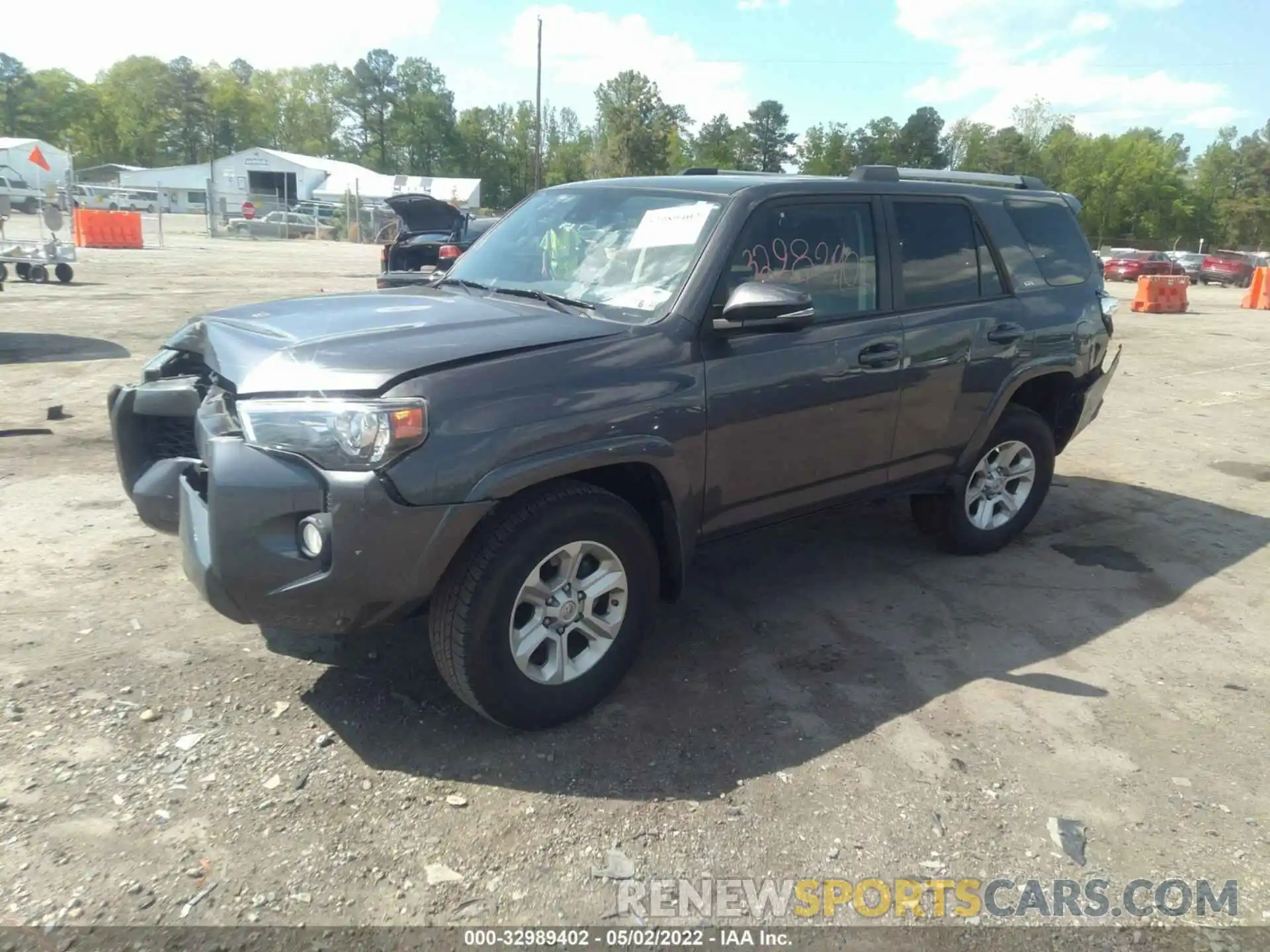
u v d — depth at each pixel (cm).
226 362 318
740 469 374
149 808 284
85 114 11306
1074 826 293
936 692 371
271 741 320
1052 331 497
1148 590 485
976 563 512
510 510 309
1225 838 290
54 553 468
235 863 263
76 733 318
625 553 336
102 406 773
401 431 280
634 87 7319
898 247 435
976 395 465
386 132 12362
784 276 387
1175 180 9131
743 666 387
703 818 290
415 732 329
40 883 252
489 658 307
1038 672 392
